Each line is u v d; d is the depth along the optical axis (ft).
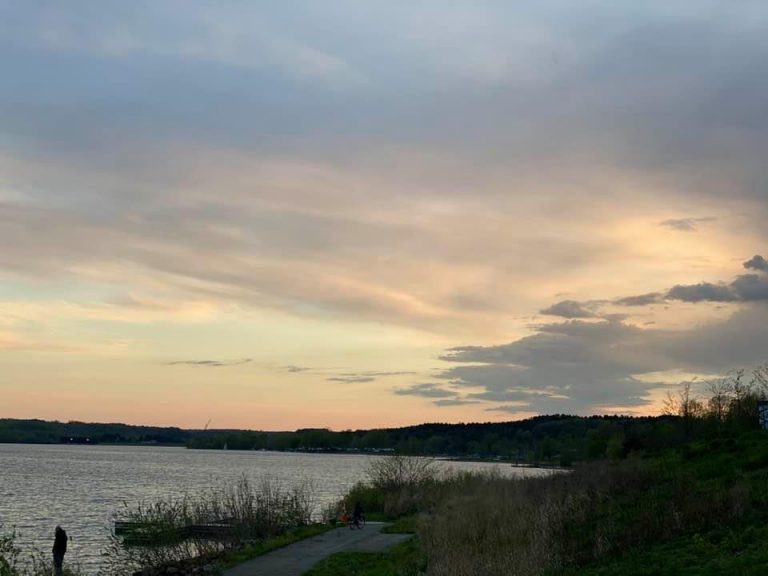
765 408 130.31
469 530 74.33
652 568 54.29
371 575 69.36
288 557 79.71
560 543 66.59
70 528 150.92
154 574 71.77
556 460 303.27
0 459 579.48
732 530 60.75
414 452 188.96
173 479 341.00
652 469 100.32
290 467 554.46
